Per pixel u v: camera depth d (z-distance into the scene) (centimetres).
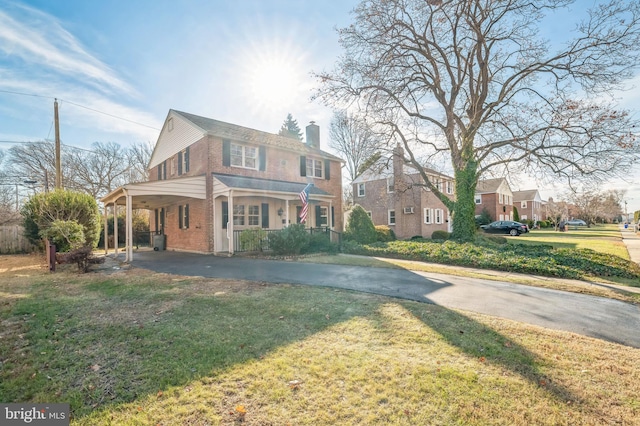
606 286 700
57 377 306
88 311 518
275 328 429
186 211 1590
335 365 321
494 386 283
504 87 1455
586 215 4922
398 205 2541
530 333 411
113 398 270
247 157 1577
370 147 1567
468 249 1112
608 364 327
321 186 1941
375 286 693
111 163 3186
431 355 345
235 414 245
